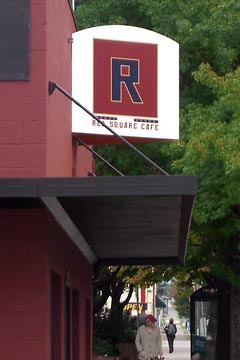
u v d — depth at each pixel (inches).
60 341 538.3
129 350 1402.6
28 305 445.1
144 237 680.4
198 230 1028.5
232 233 1010.1
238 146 836.6
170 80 696.4
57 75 523.2
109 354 1290.6
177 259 877.8
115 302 1552.7
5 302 445.1
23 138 446.3
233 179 878.4
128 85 676.7
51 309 515.8
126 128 673.0
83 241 678.5
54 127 492.1
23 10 453.4
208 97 1018.1
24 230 449.7
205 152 868.6
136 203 473.7
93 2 1103.6
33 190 378.6
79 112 648.4
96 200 451.5
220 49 1012.5
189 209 487.2
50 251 466.9
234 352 1130.0
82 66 654.5
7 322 443.8
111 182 383.9
